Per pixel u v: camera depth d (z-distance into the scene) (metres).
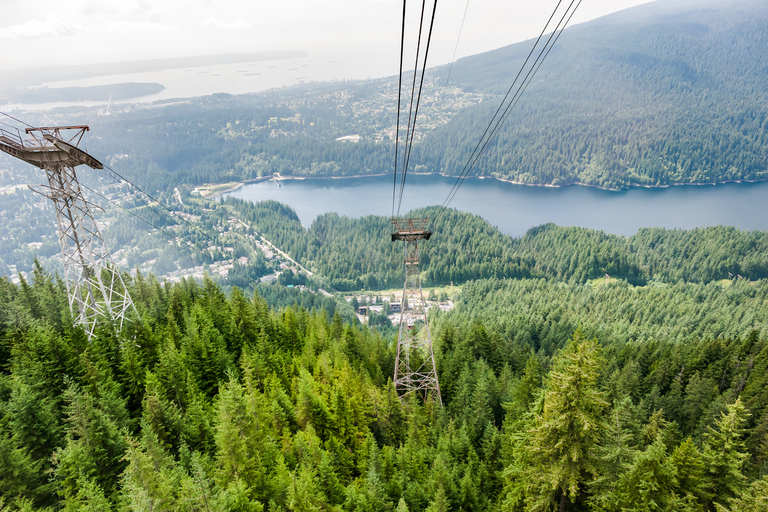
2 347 50.28
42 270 84.81
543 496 31.36
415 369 76.44
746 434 57.69
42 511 30.83
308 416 52.91
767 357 78.62
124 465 35.00
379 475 45.78
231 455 37.62
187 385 50.44
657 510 27.66
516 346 100.69
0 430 34.47
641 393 79.00
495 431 54.62
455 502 44.59
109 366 50.47
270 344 72.62
